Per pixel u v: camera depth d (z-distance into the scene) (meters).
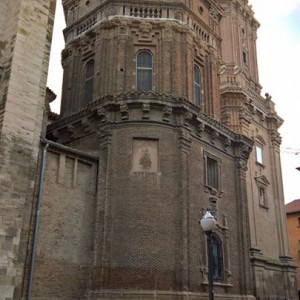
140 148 25.70
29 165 21.09
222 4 46.94
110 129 25.95
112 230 24.03
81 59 31.19
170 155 25.81
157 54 28.88
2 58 22.08
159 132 25.95
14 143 20.66
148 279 23.20
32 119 21.73
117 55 28.53
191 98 28.69
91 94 29.91
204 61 31.98
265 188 40.41
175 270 23.73
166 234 24.19
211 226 17.86
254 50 49.34
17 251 19.61
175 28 29.34
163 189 24.98
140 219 24.19
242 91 39.62
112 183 24.91
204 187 27.27
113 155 25.48
